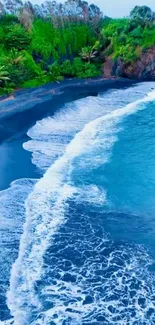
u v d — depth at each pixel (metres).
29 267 18.06
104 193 24.59
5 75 43.62
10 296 16.28
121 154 30.44
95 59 58.19
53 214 22.30
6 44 49.75
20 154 30.00
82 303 15.95
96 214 22.34
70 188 25.14
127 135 34.44
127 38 57.44
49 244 19.73
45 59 52.75
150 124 37.09
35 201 23.48
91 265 18.22
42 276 17.50
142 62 55.59
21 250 19.19
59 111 40.25
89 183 25.89
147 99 45.69
